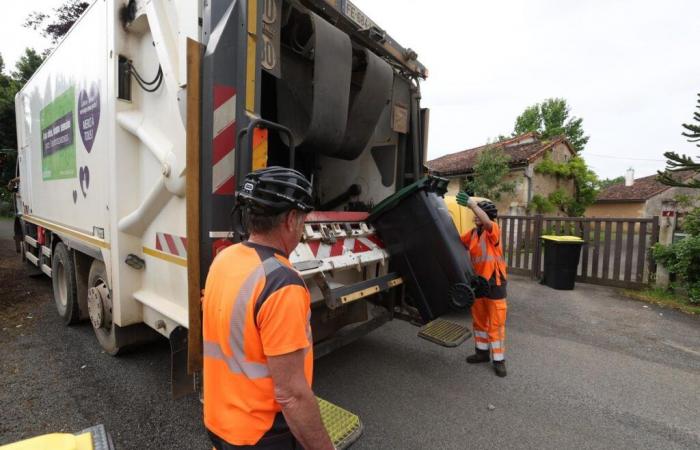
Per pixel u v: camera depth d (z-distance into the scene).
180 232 2.54
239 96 2.16
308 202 1.26
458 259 3.24
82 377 3.34
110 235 3.13
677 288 6.49
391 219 3.48
